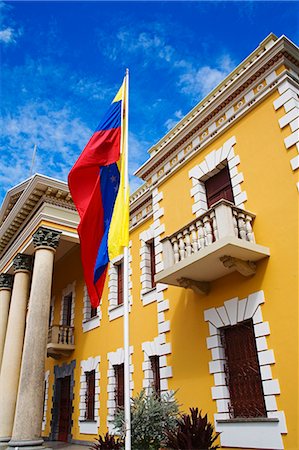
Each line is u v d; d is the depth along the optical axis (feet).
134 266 47.91
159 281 32.60
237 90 33.88
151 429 27.17
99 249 28.99
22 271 56.75
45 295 47.06
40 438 40.16
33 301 46.24
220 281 31.73
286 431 23.54
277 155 29.37
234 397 28.32
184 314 34.47
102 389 48.11
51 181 52.31
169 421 27.50
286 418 23.79
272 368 25.49
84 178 32.12
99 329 52.60
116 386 46.42
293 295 25.68
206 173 35.60
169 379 33.88
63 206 54.75
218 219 28.50
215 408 28.68
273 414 24.52
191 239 31.37
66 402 57.47
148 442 27.12
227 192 33.99
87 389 52.65
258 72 32.37
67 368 58.08
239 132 33.30
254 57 34.96
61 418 57.77
